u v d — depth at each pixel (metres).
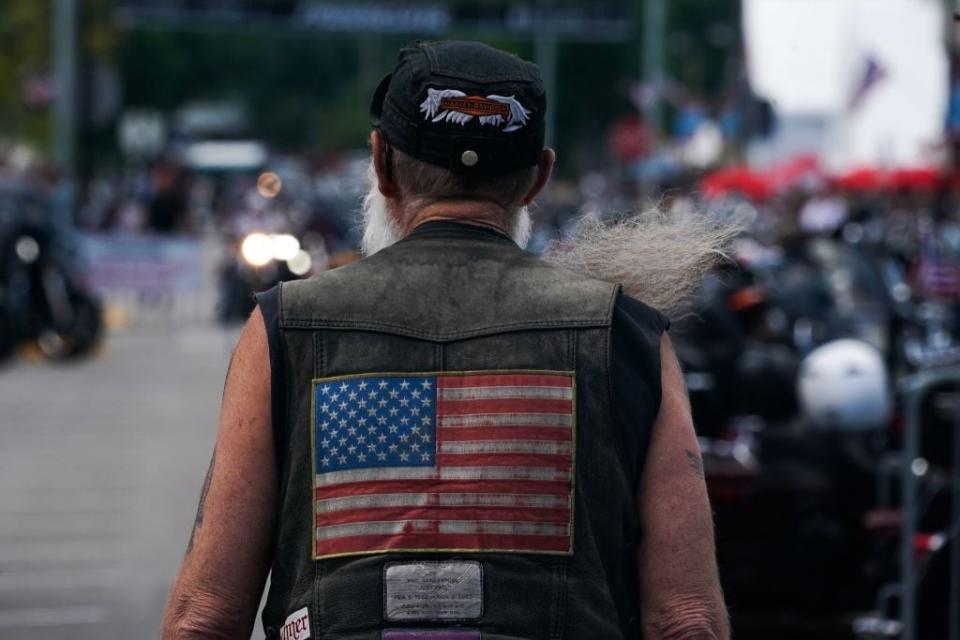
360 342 5.05
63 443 25.11
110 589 15.73
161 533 18.34
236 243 44.50
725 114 67.06
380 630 4.82
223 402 5.15
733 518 13.88
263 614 5.09
